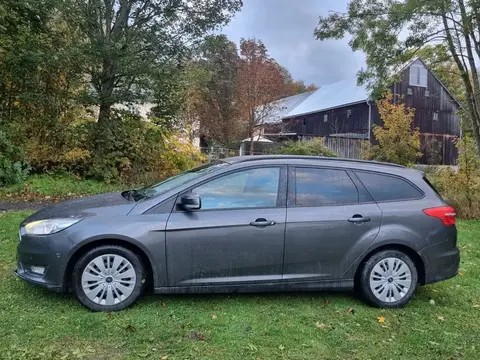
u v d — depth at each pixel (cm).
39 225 376
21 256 380
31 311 363
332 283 408
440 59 1137
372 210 415
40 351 298
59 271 366
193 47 1285
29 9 1055
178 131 1546
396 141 1631
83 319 353
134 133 1330
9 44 1102
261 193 405
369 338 349
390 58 1064
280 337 342
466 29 945
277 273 398
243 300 417
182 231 380
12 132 1117
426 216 422
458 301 445
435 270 423
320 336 347
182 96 1408
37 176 1144
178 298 412
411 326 377
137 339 325
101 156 1252
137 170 1312
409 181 438
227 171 406
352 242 407
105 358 296
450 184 1069
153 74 1209
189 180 406
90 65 1172
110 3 1202
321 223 402
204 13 1264
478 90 1070
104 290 375
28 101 1123
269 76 2812
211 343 326
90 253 371
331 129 3462
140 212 384
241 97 2772
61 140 1198
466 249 675
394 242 413
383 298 415
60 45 1145
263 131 3017
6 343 307
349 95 3403
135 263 380
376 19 1036
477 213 984
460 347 339
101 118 1264
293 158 428
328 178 423
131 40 1202
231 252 387
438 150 3197
